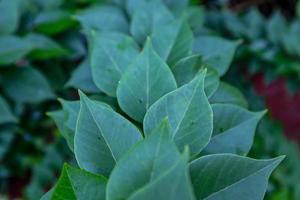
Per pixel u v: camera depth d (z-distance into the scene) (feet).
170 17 1.58
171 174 0.72
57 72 2.36
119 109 1.27
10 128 2.48
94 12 1.71
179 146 1.04
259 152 2.16
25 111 2.64
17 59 2.07
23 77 2.27
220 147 1.20
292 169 2.68
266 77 2.71
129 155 0.86
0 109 2.17
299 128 3.71
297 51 2.65
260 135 2.41
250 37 2.64
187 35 1.40
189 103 1.03
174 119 1.04
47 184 2.55
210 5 3.17
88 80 1.56
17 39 2.07
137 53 1.34
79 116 1.03
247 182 0.99
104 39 1.34
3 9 2.07
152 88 1.16
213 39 1.56
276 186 2.64
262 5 3.55
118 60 1.34
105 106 1.03
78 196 0.93
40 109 2.62
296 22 2.76
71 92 2.42
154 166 0.86
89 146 1.03
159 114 1.04
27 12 2.27
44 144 2.80
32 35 2.16
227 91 1.40
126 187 0.85
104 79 1.33
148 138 0.86
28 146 2.79
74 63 2.40
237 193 0.99
